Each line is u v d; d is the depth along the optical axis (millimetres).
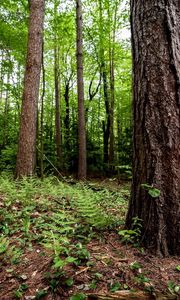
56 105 18359
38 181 7082
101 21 16125
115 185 11086
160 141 3115
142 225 3219
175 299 2447
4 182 6539
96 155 18266
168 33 3148
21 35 13680
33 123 8977
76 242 3363
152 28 3217
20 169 8711
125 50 16844
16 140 16219
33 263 3078
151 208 3131
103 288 2572
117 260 2926
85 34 17906
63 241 3277
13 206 4910
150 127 3164
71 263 2883
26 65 9047
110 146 17312
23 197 5207
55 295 2566
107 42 16344
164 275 2703
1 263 3137
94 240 3426
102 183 11852
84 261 2920
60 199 5652
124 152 17906
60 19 14195
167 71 3129
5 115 18906
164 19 3170
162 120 3115
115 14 15906
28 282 2787
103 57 17469
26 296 2611
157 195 2982
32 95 8969
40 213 4652
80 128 13922
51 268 2881
